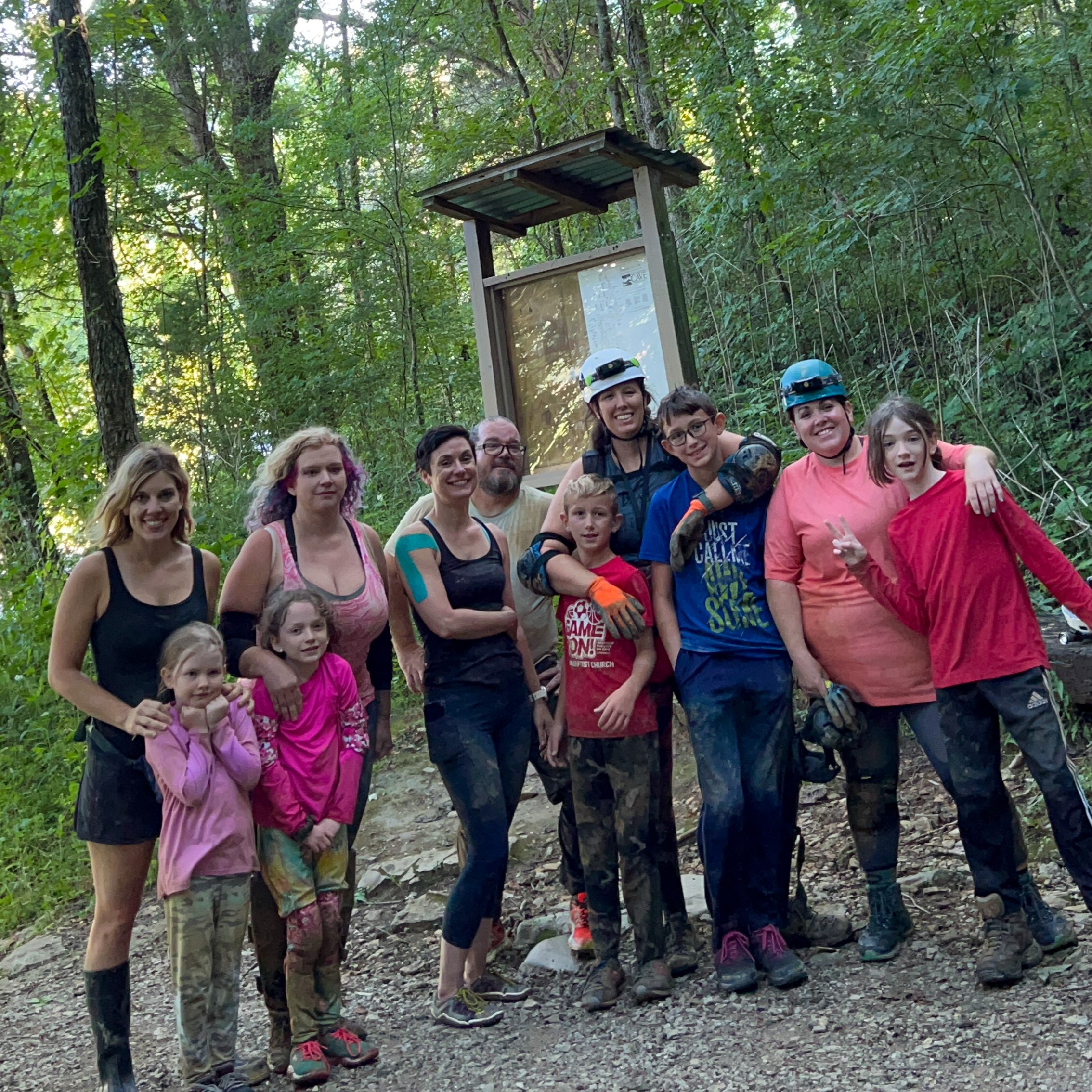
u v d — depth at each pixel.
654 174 5.38
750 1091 2.74
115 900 3.21
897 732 3.43
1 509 9.21
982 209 6.46
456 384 10.99
